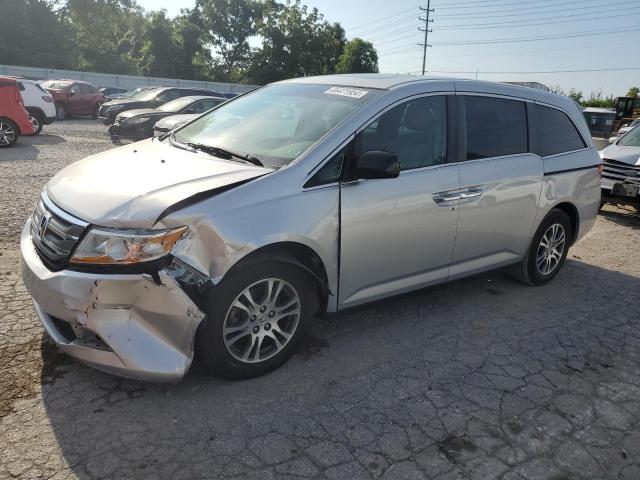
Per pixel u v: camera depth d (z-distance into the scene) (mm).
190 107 14359
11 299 3943
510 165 4246
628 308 4617
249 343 3078
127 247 2629
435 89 3854
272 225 2924
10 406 2770
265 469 2453
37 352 3270
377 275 3557
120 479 2344
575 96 53000
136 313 2689
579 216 5062
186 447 2562
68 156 11203
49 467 2383
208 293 2791
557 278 5309
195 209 2734
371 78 3965
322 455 2568
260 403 2938
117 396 2908
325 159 3201
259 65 49750
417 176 3611
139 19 56812
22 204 6703
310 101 3787
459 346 3738
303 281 3193
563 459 2660
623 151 8320
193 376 3146
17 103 12141
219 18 57125
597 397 3209
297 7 49031
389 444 2676
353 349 3605
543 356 3668
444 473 2506
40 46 45844
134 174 3082
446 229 3842
